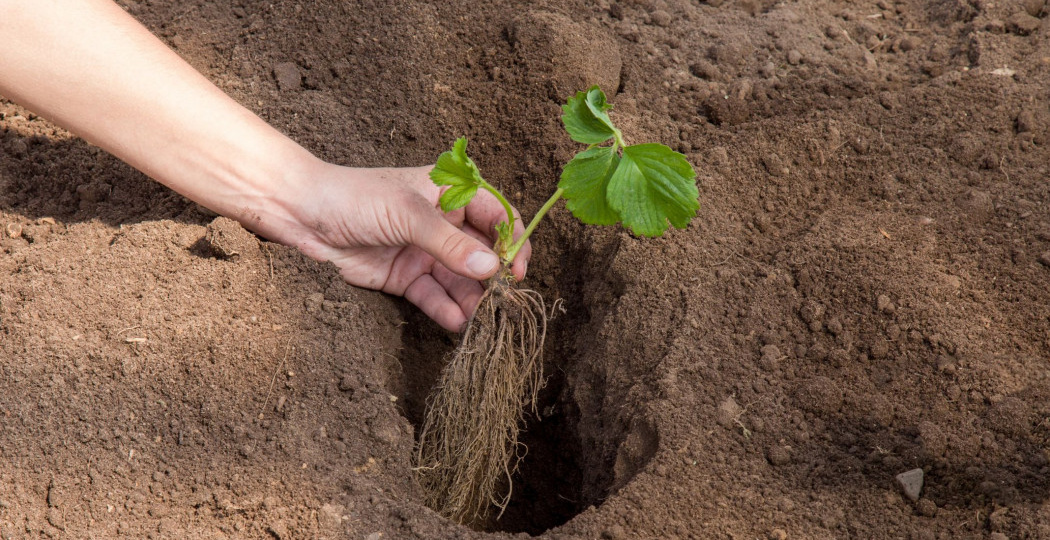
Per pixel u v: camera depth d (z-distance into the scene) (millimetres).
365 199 1150
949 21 1373
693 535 1066
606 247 1221
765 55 1332
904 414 1113
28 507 1064
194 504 1071
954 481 1083
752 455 1103
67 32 1110
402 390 1206
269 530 1065
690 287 1178
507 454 1199
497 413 1169
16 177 1229
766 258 1202
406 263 1208
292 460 1090
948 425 1104
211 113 1146
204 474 1081
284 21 1324
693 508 1077
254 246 1161
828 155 1256
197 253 1162
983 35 1335
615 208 1092
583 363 1185
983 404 1112
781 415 1118
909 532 1065
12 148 1244
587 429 1163
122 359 1105
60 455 1079
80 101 1124
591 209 1115
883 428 1110
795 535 1066
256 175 1154
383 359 1184
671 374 1132
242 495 1074
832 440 1109
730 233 1217
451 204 1109
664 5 1376
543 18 1311
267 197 1161
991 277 1177
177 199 1217
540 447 1213
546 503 1201
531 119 1283
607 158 1104
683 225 1093
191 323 1123
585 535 1067
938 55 1336
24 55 1104
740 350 1149
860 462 1096
